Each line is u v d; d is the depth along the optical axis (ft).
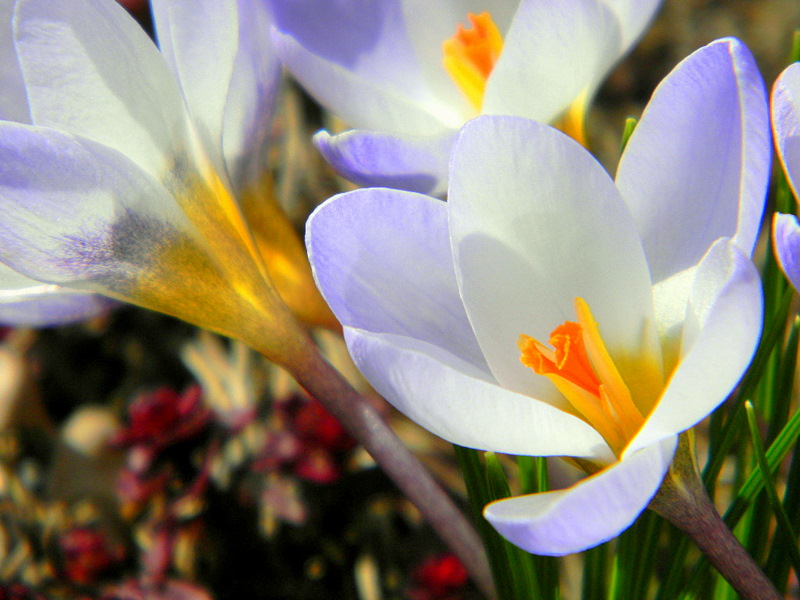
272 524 0.92
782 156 0.39
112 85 0.43
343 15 0.58
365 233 0.41
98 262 0.44
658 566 0.78
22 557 0.93
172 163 0.45
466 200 0.41
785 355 0.50
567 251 0.42
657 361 0.42
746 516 0.51
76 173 0.42
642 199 0.43
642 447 0.38
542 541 0.36
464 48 0.57
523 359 0.41
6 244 0.42
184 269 0.45
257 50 0.49
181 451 0.91
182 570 0.91
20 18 0.42
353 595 0.92
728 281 0.35
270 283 0.47
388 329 0.41
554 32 0.49
